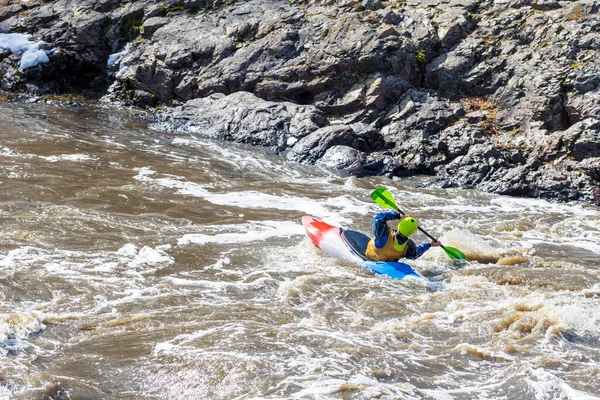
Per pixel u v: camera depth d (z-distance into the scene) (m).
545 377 8.13
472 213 16.05
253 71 23.05
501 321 9.75
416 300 10.66
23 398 7.23
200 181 16.97
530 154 19.39
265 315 9.86
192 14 26.17
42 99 24.19
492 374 8.41
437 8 23.97
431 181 18.44
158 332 9.11
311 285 11.00
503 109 21.30
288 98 22.69
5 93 24.47
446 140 19.91
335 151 19.44
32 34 26.05
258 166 18.89
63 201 14.28
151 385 7.90
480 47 22.34
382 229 12.07
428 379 8.20
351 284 11.22
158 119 22.81
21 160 16.98
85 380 7.94
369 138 20.23
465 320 9.88
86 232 12.68
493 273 11.98
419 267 12.50
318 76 22.27
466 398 7.80
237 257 12.22
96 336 8.99
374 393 7.62
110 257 11.68
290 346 8.78
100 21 25.98
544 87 20.53
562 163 18.70
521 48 22.05
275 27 23.75
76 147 18.88
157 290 10.55
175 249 12.31
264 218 14.59
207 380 7.94
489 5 23.53
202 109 22.53
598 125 18.88
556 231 14.97
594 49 21.03
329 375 8.04
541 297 10.86
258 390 7.69
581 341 9.31
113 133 20.91
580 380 8.26
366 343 9.02
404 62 22.30
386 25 22.92
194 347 8.70
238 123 21.39
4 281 10.28
